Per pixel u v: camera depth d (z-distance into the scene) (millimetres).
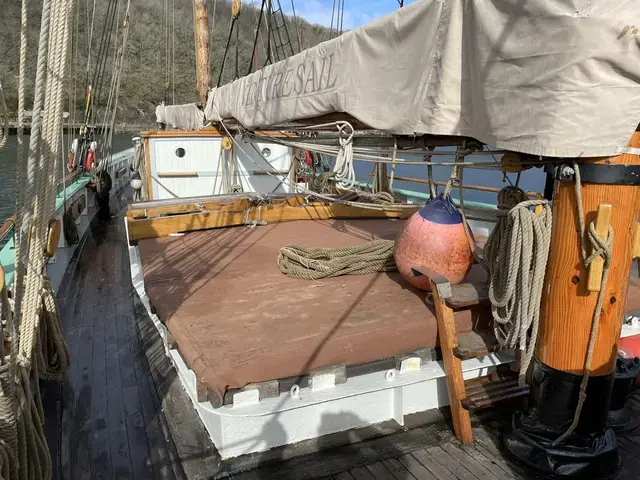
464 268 2732
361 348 2275
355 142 2957
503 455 2207
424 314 2598
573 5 1593
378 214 5699
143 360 3217
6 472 1511
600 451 2061
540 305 2139
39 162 1658
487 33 1874
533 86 1725
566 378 2047
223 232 4926
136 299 4320
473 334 2475
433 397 2502
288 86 3244
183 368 2426
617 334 2039
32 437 1727
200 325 2510
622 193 1874
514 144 1815
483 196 8289
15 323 1658
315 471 2078
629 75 1644
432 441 2293
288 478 2035
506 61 1813
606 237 1862
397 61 2289
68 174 8227
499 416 2500
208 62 7789
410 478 2053
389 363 2344
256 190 6441
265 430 2160
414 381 2303
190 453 2238
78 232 6812
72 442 2385
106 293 4508
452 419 2434
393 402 2426
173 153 6020
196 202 5273
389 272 3467
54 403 2711
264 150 6348
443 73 2062
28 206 1646
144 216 4996
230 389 2006
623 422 2479
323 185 5746
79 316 3965
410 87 2234
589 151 1693
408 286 3133
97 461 2246
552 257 2047
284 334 2359
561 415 2086
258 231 4973
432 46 2094
